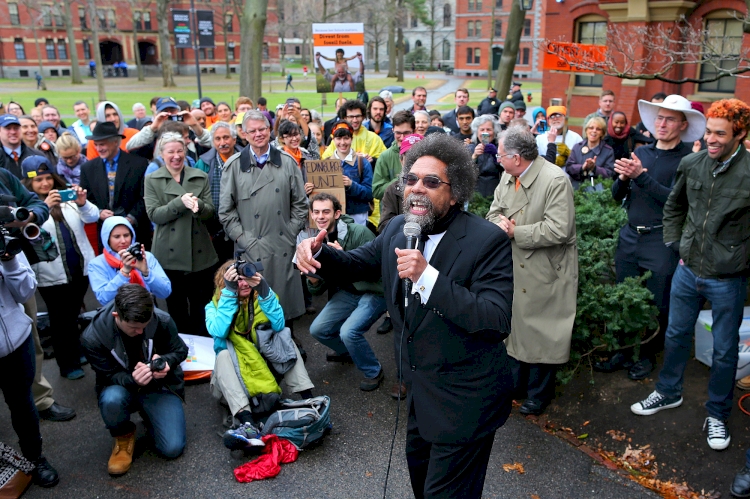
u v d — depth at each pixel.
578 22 15.46
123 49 63.00
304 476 3.76
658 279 4.56
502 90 15.95
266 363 4.29
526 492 3.58
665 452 3.86
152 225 5.83
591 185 6.33
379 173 5.94
